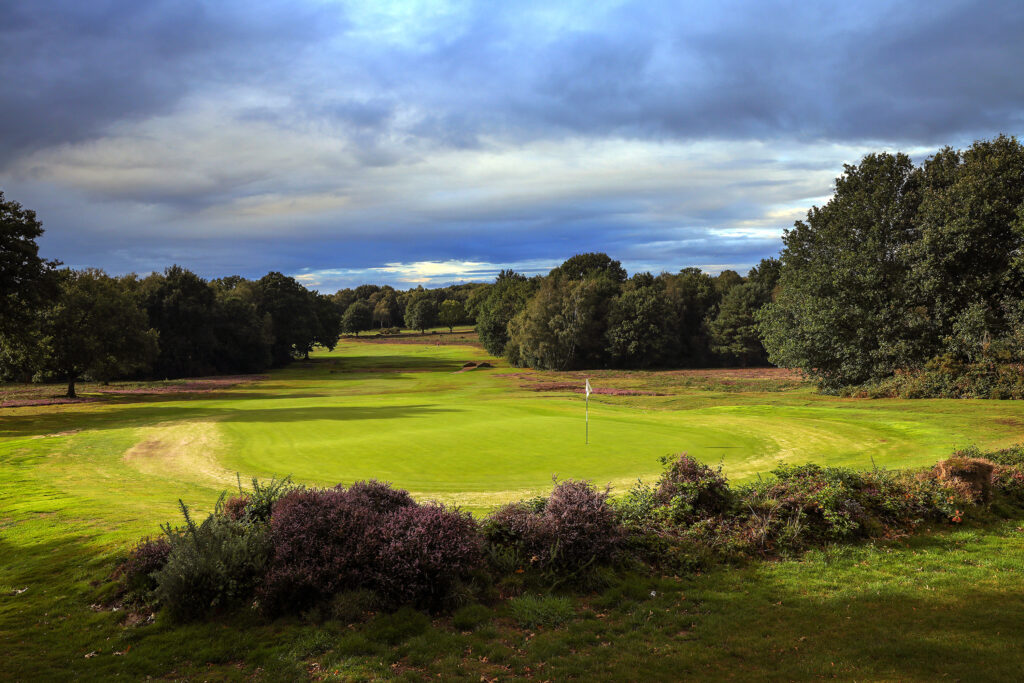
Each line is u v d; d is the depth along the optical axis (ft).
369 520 24.57
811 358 142.10
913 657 17.93
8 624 21.93
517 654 19.39
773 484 36.32
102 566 26.63
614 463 55.88
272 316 318.45
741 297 293.84
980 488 35.47
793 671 17.48
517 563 26.30
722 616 21.94
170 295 250.16
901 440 66.28
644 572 26.58
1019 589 23.17
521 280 372.79
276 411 109.81
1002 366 102.27
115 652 20.03
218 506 28.19
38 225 114.11
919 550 28.84
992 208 107.86
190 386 188.65
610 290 313.12
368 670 18.42
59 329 149.69
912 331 123.13
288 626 21.65
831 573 25.96
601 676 17.72
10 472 55.77
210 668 18.97
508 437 70.64
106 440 76.13
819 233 141.69
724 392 151.33
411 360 331.98
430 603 22.84
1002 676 16.48
